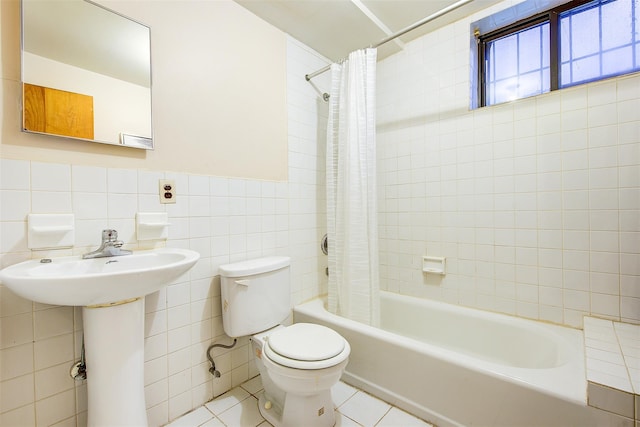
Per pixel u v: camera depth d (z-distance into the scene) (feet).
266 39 5.54
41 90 3.13
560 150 4.74
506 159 5.27
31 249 3.07
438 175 6.13
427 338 6.07
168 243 4.12
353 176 5.43
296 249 6.11
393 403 4.41
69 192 3.31
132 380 3.25
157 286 2.93
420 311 6.22
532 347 4.74
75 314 3.39
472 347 5.48
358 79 5.42
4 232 2.92
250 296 4.50
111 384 3.11
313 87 6.52
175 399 4.21
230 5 4.95
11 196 2.96
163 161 4.09
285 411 3.89
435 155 6.17
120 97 3.66
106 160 3.59
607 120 4.35
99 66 3.52
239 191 5.04
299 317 5.84
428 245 6.30
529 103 5.02
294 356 3.47
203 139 4.54
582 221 4.58
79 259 3.19
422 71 6.34
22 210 3.02
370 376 4.70
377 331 4.73
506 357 5.05
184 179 4.30
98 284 2.47
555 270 4.82
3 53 2.97
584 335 3.95
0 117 2.93
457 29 5.85
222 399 4.64
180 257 3.54
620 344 3.68
